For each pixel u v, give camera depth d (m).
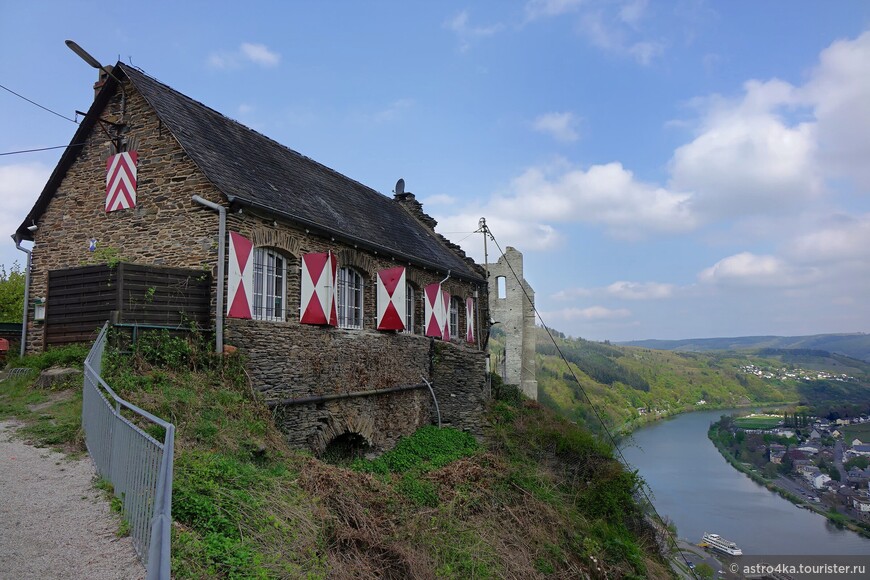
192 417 8.68
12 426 8.78
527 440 18.83
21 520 5.72
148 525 4.91
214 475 7.01
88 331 11.32
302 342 12.62
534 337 33.53
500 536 11.07
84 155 13.57
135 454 5.62
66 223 13.67
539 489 14.29
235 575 5.25
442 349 18.33
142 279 10.55
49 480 6.83
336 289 14.16
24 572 4.72
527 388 32.94
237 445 8.50
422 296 18.45
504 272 33.59
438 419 17.56
